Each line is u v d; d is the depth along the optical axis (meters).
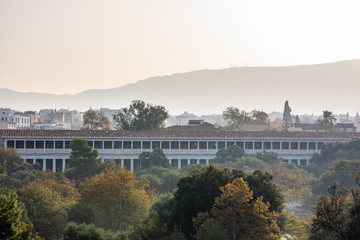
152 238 117.38
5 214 80.12
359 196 96.44
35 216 134.75
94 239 106.50
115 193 145.25
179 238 110.44
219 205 109.94
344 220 93.88
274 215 111.75
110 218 142.25
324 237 95.62
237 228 110.31
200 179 122.38
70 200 162.38
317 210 97.38
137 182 155.62
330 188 99.94
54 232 134.50
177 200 123.12
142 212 143.62
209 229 105.06
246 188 110.12
